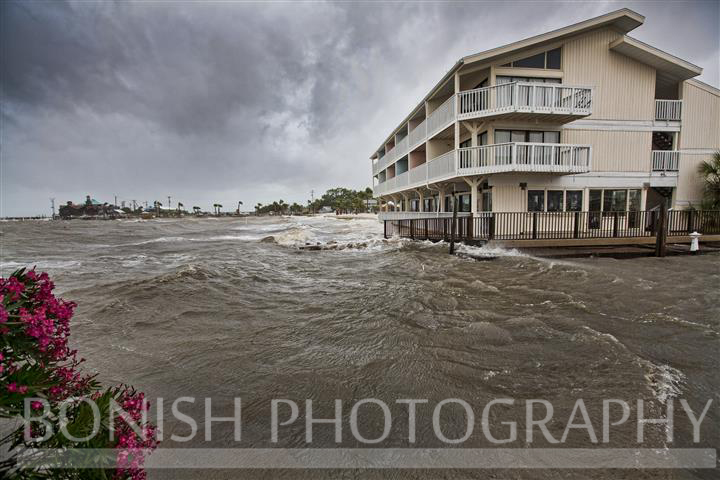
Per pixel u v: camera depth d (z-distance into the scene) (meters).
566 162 16.91
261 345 5.93
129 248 23.02
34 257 18.52
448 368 4.91
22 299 1.87
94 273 13.29
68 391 1.93
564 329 6.34
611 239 15.72
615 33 18.22
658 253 14.57
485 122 17.66
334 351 5.62
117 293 9.52
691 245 15.16
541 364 4.96
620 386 4.30
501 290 9.49
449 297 8.91
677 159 19.22
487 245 15.63
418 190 26.77
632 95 18.66
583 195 18.42
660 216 14.48
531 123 17.86
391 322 7.06
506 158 16.31
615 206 18.78
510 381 4.50
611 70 18.34
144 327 6.93
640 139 18.88
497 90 16.61
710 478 2.83
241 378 4.72
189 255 18.91
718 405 3.88
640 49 17.83
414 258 15.87
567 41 17.83
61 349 1.93
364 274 12.65
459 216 18.09
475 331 6.38
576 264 13.15
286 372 4.89
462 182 22.20
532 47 17.41
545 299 8.44
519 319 6.96
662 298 8.34
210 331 6.69
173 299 9.01
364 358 5.32
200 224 67.50
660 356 5.21
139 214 148.25
